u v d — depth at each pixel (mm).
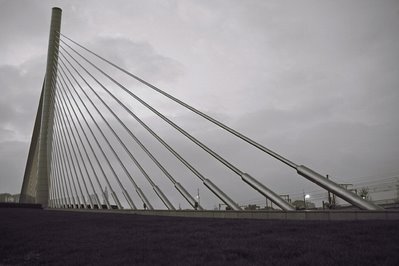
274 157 16766
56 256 8352
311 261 5914
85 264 7152
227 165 18609
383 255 6047
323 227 10172
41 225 17656
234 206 17844
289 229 10188
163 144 24469
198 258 6730
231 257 6672
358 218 12781
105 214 26578
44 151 56344
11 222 20812
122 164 30047
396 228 8945
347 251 6531
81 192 40406
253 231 10211
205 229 11617
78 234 12641
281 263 5945
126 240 10055
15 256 8930
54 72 57281
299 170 15453
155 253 7652
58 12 58438
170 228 12625
